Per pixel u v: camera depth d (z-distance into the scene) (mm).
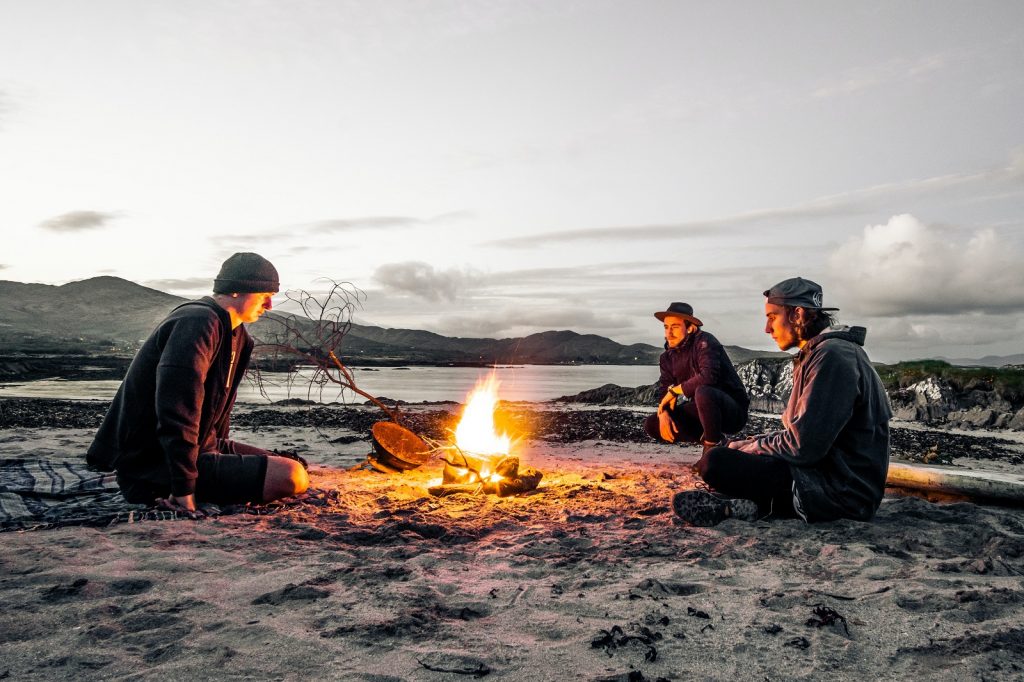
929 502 4168
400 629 2184
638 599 2535
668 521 3848
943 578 2715
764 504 3840
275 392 24234
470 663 1942
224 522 3633
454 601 2518
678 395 5695
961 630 2195
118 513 3684
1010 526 3562
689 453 7961
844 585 2695
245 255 4152
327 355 5234
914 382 17016
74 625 2172
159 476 3906
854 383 3461
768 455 3770
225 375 4016
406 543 3375
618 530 3703
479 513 4160
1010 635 2127
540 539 3473
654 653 2006
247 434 9195
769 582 2762
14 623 2164
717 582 2768
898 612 2375
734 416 5406
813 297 3691
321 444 8156
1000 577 2742
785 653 2047
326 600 2473
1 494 4191
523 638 2172
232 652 1979
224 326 3955
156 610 2311
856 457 3590
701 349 5586
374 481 5355
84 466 5359
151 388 3828
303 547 3193
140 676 1810
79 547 3043
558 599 2553
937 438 11312
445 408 16312
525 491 4883
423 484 5250
